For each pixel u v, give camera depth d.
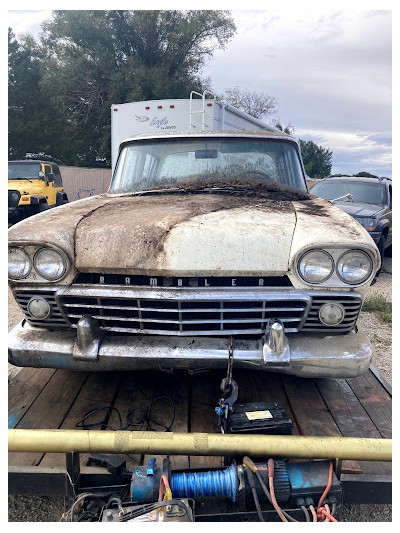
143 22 22.67
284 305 2.51
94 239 2.54
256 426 2.26
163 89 21.64
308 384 3.08
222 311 2.47
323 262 2.45
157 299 2.43
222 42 24.52
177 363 2.45
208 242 2.41
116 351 2.48
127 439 1.97
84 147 24.94
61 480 2.18
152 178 3.61
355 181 9.51
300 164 3.79
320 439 2.01
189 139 3.73
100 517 1.95
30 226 2.65
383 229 8.66
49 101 25.44
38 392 2.91
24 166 13.07
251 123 9.37
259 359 2.43
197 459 2.37
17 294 2.68
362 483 2.18
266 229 2.49
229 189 3.39
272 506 2.06
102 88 22.88
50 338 2.62
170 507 1.84
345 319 2.58
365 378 3.19
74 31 22.73
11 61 26.66
